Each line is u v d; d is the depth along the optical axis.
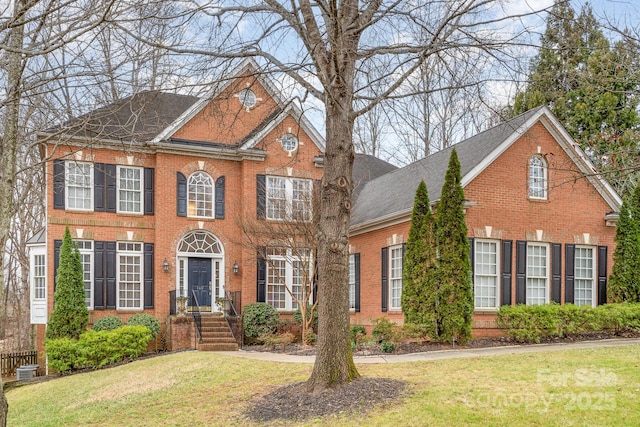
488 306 19.12
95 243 23.31
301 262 22.17
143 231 24.06
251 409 10.97
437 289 17.88
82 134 18.84
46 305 22.62
